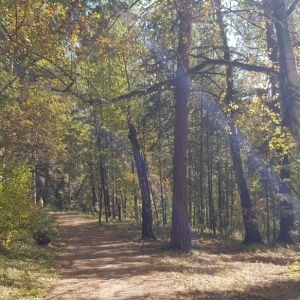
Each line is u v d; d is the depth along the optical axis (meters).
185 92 17.11
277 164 21.06
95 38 10.81
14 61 11.50
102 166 34.47
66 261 15.14
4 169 16.95
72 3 9.70
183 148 17.41
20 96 19.59
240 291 9.95
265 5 10.23
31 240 17.55
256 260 16.59
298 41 14.70
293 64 8.46
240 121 16.91
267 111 15.62
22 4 8.50
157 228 30.28
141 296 9.27
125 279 11.45
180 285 10.48
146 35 14.66
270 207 28.91
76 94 12.12
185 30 15.62
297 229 21.92
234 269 13.84
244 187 22.16
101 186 35.50
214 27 15.24
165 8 13.38
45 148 28.16
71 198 57.75
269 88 16.45
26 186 16.98
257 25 16.16
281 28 8.63
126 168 36.59
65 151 37.78
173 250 17.33
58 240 21.73
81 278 11.74
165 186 34.41
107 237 24.73
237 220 30.55
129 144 32.44
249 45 18.33
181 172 17.38
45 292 9.71
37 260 14.12
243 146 22.55
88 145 35.59
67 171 52.94
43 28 9.26
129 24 13.52
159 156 32.19
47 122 24.06
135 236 24.70
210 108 25.88
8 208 14.83
